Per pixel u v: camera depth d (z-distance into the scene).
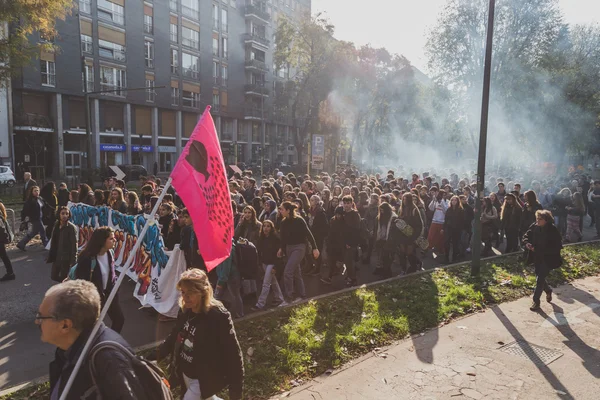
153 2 43.09
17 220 16.56
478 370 5.16
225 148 54.25
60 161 36.22
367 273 9.98
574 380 4.96
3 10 15.89
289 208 7.38
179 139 47.66
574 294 8.31
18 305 7.37
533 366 5.29
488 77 9.16
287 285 7.50
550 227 7.31
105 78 39.00
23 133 35.31
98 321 2.16
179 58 46.72
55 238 6.82
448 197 13.52
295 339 5.70
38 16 17.27
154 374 2.22
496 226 12.26
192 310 3.30
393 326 6.40
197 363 3.23
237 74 56.19
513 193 12.74
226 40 53.97
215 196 3.45
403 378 4.96
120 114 41.50
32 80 33.97
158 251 7.06
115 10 39.38
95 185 30.36
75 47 36.34
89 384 2.05
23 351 5.60
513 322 6.77
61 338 2.10
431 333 6.30
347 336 5.89
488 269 9.98
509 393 4.66
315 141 19.53
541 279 7.36
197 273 3.28
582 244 13.19
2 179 31.27
